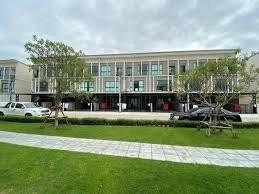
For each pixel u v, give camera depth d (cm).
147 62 4012
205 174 535
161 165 602
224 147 874
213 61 1186
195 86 1262
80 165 595
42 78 1363
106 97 4094
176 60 3900
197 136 1089
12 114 1986
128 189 466
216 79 1208
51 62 1325
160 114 2845
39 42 1304
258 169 587
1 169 566
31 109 1927
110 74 4109
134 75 4041
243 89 1198
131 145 896
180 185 480
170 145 902
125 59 4075
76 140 990
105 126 1441
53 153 716
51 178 516
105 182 495
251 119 2198
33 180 507
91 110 3653
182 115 1689
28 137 1058
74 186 479
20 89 4612
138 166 587
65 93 1423
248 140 1003
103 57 4125
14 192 453
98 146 873
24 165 595
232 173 544
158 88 3944
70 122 1544
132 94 3941
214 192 454
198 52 3806
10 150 747
